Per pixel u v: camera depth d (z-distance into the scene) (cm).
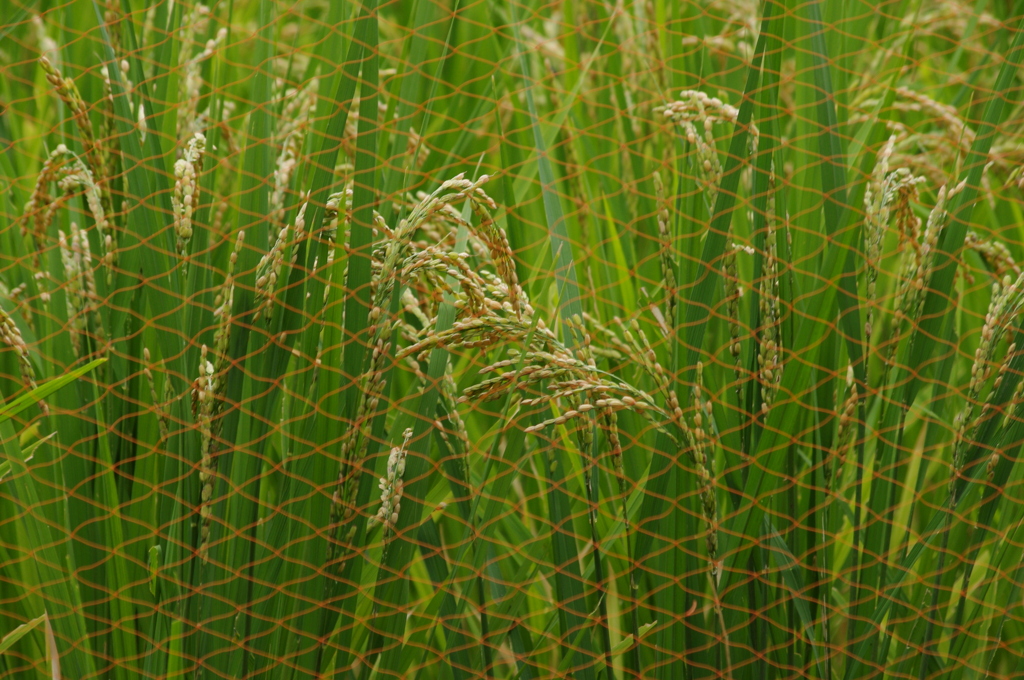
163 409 154
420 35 156
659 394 155
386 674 154
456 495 155
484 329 151
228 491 153
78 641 154
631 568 154
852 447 159
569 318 156
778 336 154
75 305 156
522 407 156
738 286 156
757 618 155
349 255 153
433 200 151
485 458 158
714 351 160
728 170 153
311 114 162
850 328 155
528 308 153
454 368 161
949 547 157
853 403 154
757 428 155
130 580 155
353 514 152
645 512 154
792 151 163
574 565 154
